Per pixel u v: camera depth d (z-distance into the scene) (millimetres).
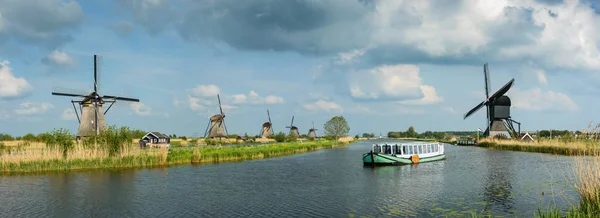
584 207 15750
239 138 115312
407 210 22000
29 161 39344
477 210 21641
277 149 67188
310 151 78500
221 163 49438
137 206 23781
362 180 34031
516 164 45281
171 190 29141
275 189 29609
